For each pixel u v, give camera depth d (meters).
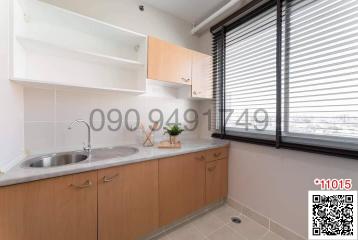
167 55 1.87
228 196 2.18
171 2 2.09
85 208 1.17
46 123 1.51
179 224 1.79
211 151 1.96
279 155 1.66
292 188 1.56
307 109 1.48
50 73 1.52
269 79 1.77
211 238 1.59
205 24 2.24
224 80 2.25
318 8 1.40
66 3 1.62
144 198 1.44
